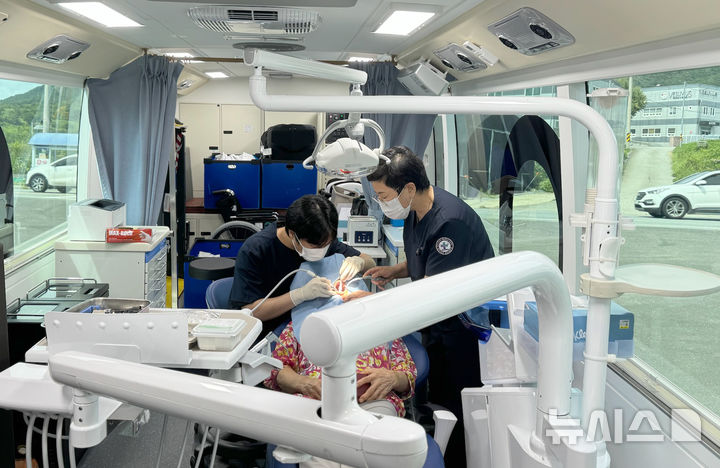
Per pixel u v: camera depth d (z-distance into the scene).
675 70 2.04
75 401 0.96
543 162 3.24
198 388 0.65
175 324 1.68
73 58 4.07
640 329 2.43
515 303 2.08
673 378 2.25
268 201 7.04
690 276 1.28
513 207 3.76
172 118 4.87
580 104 1.27
